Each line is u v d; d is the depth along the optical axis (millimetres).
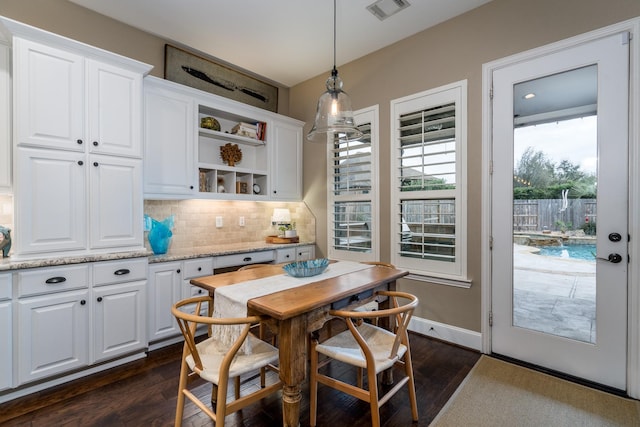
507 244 2469
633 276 1969
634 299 1966
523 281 2404
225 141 3596
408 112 3025
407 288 3027
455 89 2721
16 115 1970
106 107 2322
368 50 3281
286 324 1434
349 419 1775
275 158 3793
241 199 3461
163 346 2697
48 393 2006
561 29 2219
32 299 1979
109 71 2338
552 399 1943
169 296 2656
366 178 3367
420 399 1955
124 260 2359
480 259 2600
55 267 2059
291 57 3447
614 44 2025
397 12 2668
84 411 1834
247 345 1540
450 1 2531
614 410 1834
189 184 3002
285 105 4281
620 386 2010
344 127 2209
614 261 2027
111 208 2348
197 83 3338
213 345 1683
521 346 2404
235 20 2783
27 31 1988
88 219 2244
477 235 2617
